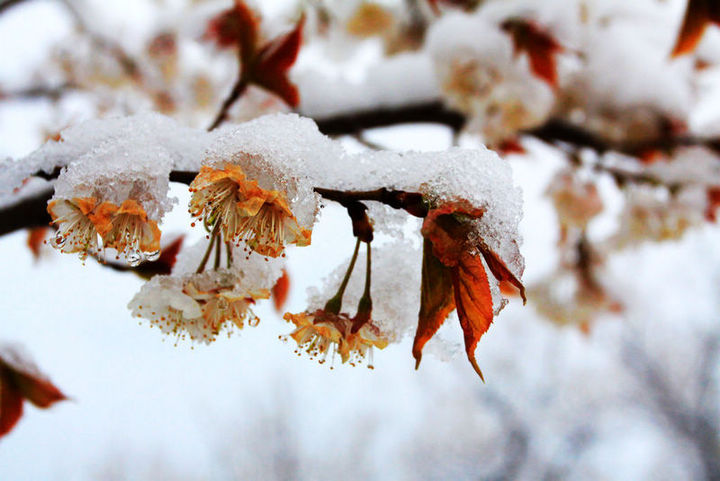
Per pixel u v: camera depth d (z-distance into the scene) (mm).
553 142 1399
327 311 750
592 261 1834
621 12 1376
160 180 725
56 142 755
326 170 731
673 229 1556
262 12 870
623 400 6961
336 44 1602
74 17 2021
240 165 719
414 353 717
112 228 716
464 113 1146
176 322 755
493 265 709
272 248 714
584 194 1527
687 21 857
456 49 1062
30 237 909
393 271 761
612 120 1309
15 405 886
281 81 856
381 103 1121
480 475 6867
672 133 1299
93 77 2189
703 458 6246
